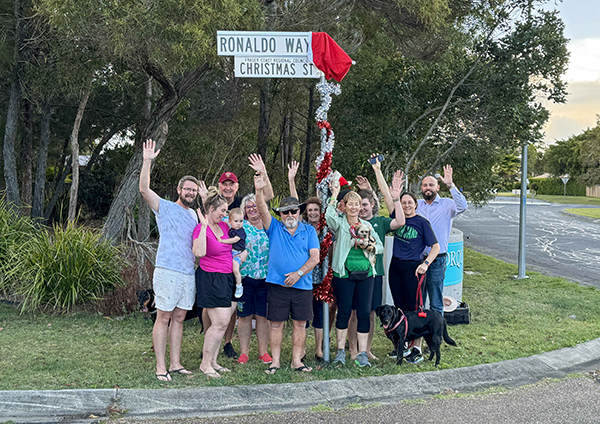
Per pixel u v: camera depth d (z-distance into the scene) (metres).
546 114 11.79
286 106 17.39
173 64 8.55
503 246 18.02
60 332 6.61
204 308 5.41
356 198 5.48
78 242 7.83
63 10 7.73
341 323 5.52
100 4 7.72
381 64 13.10
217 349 5.23
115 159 18.72
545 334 6.75
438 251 5.69
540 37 11.17
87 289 7.68
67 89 11.02
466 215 32.16
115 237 9.41
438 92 12.12
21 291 7.56
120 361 5.48
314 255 5.20
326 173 5.68
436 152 12.99
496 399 4.64
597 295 9.41
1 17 11.32
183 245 4.97
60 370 5.10
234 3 8.20
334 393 4.73
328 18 11.73
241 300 5.51
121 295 7.82
